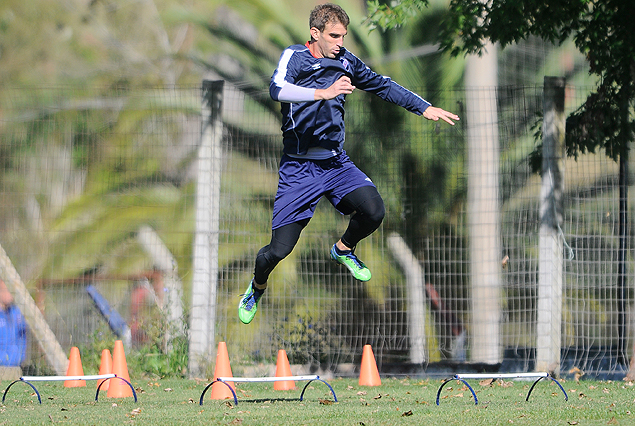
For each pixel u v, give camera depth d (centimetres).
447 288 4388
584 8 3897
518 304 4003
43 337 3803
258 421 2031
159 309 3984
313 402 2666
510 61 7462
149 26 9300
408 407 2428
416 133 4328
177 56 8656
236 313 4122
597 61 3962
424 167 4412
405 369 3897
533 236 4100
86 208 5303
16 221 4178
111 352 3897
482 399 2762
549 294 3628
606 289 4072
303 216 2138
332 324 4003
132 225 5303
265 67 7944
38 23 9281
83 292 4103
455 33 4284
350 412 2264
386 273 4497
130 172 4550
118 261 5184
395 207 4384
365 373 3416
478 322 4072
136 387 3344
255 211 4072
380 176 4338
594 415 2106
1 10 9238
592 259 4119
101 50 9269
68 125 4266
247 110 4862
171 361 3816
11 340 3878
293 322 4009
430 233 4400
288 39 7806
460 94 4525
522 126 4212
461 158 4397
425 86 6906
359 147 4325
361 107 4550
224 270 4116
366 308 4144
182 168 4978
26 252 4225
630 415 2103
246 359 3866
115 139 4469
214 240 3803
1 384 3525
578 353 4003
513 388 3253
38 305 4038
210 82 3844
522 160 4200
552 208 3650
